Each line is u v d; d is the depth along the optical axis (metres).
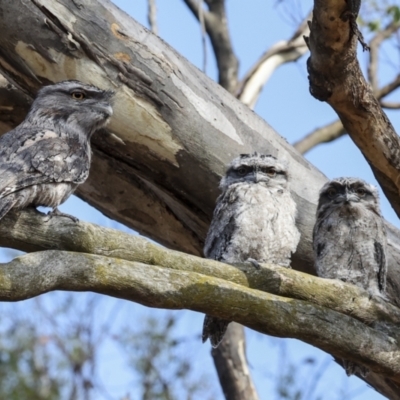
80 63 11.84
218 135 12.41
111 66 11.90
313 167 13.15
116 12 12.04
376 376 12.79
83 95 11.57
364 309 10.40
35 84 12.05
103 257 9.30
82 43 11.79
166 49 12.27
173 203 13.14
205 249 12.31
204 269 9.99
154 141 12.22
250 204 11.95
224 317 9.73
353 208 12.30
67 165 10.46
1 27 11.69
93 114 11.41
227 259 11.94
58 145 10.59
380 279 12.34
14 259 8.90
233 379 15.37
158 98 12.08
